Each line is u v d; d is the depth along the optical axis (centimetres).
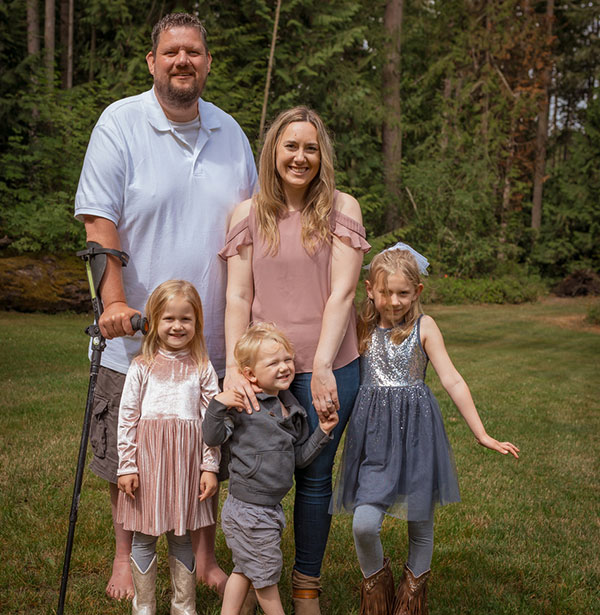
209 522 251
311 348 247
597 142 2747
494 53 2192
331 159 247
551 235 2772
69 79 1634
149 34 1457
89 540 318
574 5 3027
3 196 1352
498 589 291
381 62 1855
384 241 1630
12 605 260
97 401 268
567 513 389
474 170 2041
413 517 245
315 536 252
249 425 238
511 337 1252
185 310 246
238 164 282
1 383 649
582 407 681
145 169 260
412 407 252
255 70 1426
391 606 256
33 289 1206
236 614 241
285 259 246
